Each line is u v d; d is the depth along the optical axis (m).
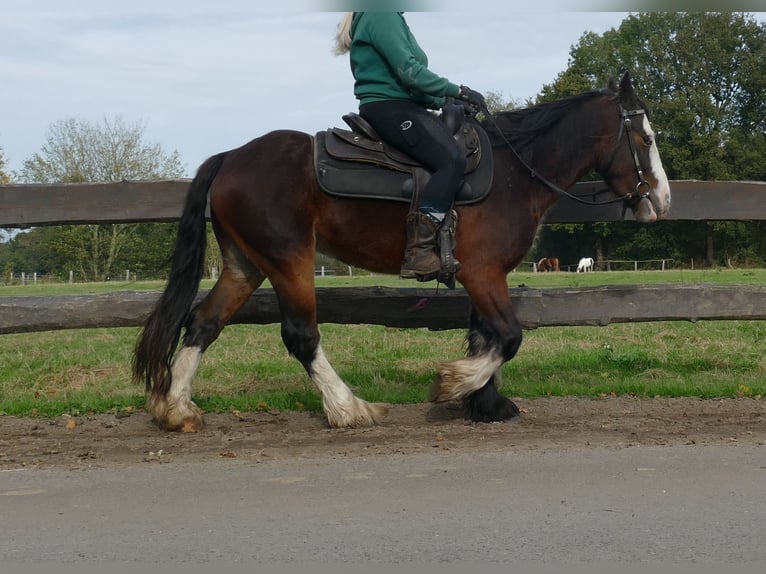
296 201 5.64
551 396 6.93
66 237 39.91
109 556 3.53
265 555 3.53
